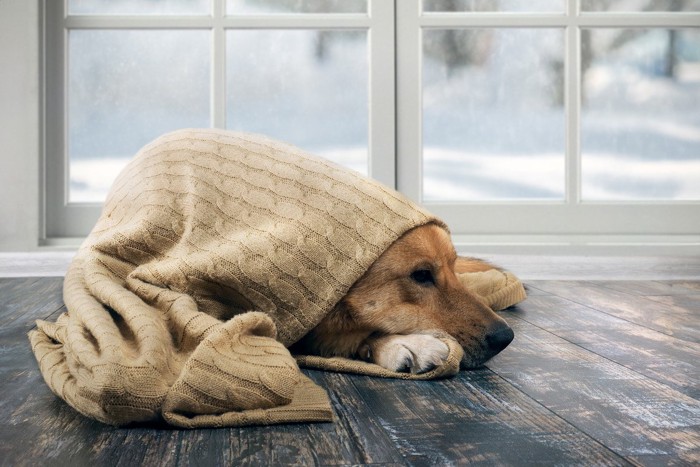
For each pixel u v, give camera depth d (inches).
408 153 134.0
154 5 132.9
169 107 135.0
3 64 127.0
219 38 132.4
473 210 134.3
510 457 46.1
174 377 56.5
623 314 98.5
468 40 134.7
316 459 46.2
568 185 135.0
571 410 56.2
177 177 75.0
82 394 53.2
